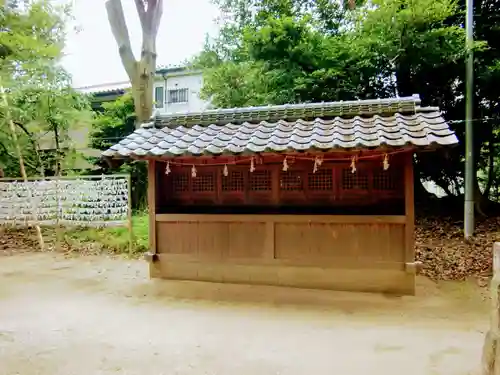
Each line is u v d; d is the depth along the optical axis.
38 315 4.96
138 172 12.67
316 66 10.82
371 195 5.81
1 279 6.80
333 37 11.59
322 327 4.43
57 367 3.48
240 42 12.95
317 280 5.64
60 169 11.40
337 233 5.53
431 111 5.45
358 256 5.46
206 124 6.22
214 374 3.32
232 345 3.94
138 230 9.48
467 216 8.74
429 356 3.62
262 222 5.79
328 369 3.38
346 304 5.16
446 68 9.77
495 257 2.91
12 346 3.96
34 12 9.55
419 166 11.16
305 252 5.64
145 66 11.12
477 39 9.88
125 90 14.77
